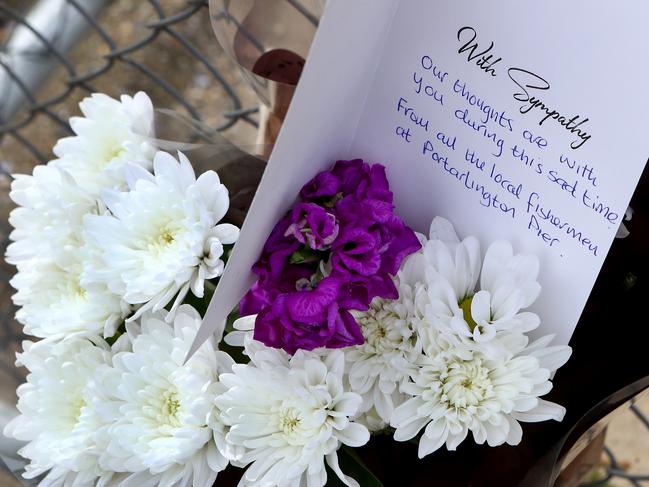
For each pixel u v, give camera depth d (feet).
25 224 1.86
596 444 2.26
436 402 1.54
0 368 2.14
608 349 1.73
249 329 1.59
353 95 1.50
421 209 1.65
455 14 1.44
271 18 1.81
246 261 1.40
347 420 1.51
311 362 1.52
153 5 2.84
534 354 1.52
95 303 1.68
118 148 1.88
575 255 1.51
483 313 1.48
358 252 1.41
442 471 1.71
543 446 1.72
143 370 1.62
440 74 1.50
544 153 1.47
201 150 1.87
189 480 1.68
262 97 1.98
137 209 1.62
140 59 2.91
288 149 1.28
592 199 1.46
